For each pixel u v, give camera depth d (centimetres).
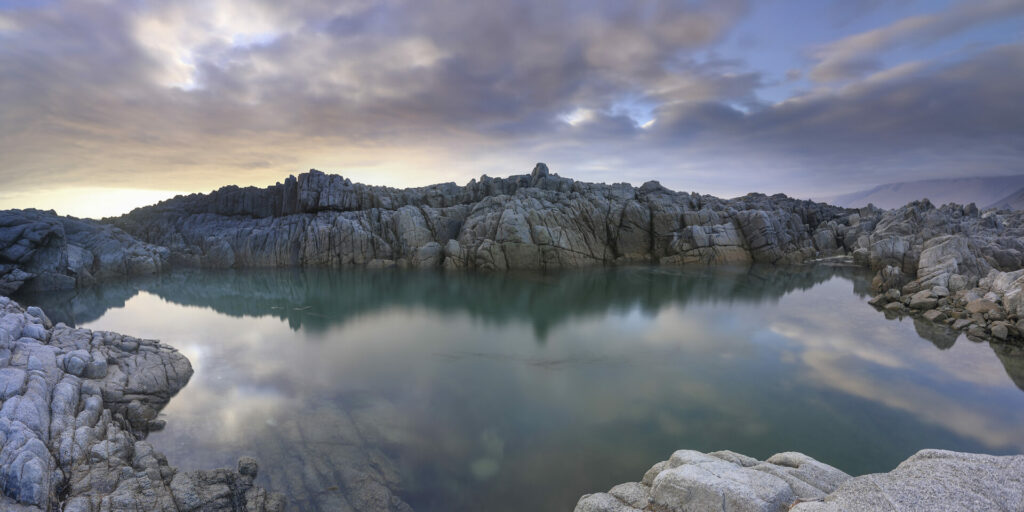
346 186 8156
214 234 8006
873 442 1798
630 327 3556
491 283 5616
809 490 837
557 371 2581
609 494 1017
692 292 4956
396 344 3144
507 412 2030
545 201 7588
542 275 6150
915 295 4144
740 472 887
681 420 1962
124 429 1705
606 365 2675
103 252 6391
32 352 1864
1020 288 3167
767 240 7262
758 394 2247
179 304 4606
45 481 1118
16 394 1476
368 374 2536
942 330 3378
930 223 6500
